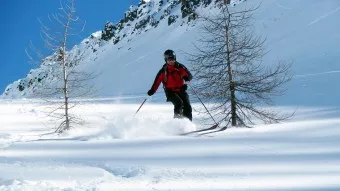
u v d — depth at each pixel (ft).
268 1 277.23
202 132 29.45
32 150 23.03
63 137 32.09
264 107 50.21
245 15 37.01
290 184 12.92
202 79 36.88
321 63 125.08
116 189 12.82
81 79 48.11
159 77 31.63
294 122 34.17
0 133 38.24
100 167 16.71
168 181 13.76
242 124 35.37
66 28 48.60
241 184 13.14
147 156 19.29
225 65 36.60
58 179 14.48
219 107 36.65
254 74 36.76
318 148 19.81
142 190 12.69
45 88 48.11
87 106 71.20
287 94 62.13
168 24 465.47
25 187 13.12
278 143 22.02
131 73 349.61
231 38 36.63
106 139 27.50
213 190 12.53
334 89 61.67
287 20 232.94
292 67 127.24
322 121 32.81
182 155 19.21
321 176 13.84
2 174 15.31
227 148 20.86
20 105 77.92
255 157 18.02
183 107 31.32
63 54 48.21
